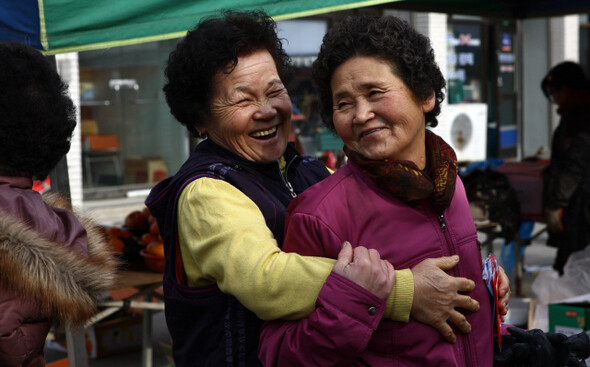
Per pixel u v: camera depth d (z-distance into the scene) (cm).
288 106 173
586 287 387
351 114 136
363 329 126
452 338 133
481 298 142
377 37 132
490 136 1245
